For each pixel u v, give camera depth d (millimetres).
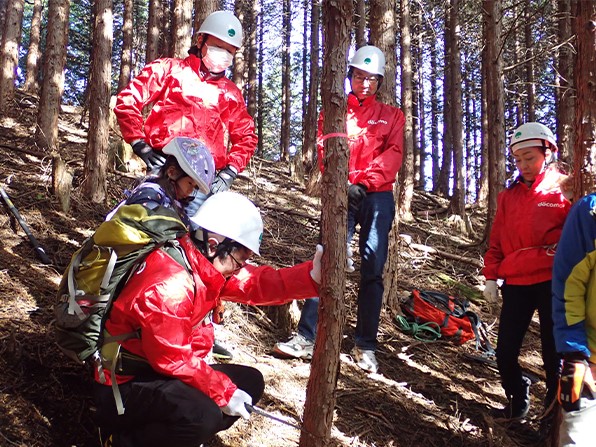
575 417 2383
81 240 4465
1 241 4027
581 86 2947
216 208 2426
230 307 4148
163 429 2264
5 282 3504
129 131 3203
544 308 3416
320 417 2283
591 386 2369
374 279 3914
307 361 3842
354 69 3971
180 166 2393
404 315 5090
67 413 2672
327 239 2248
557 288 2428
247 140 3533
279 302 2619
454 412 3771
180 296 2127
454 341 4930
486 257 3791
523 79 14773
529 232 3455
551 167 3504
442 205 12195
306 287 2545
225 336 3844
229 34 3291
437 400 3906
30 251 4039
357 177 3918
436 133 21062
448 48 15297
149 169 3211
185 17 5879
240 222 2416
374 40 5168
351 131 3973
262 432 2988
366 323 3953
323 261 2256
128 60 13906
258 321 4199
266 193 8094
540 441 3479
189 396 2225
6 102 7691
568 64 9875
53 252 4141
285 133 18062
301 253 5992
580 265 2354
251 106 15977
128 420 2287
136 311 2105
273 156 29188
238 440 2873
